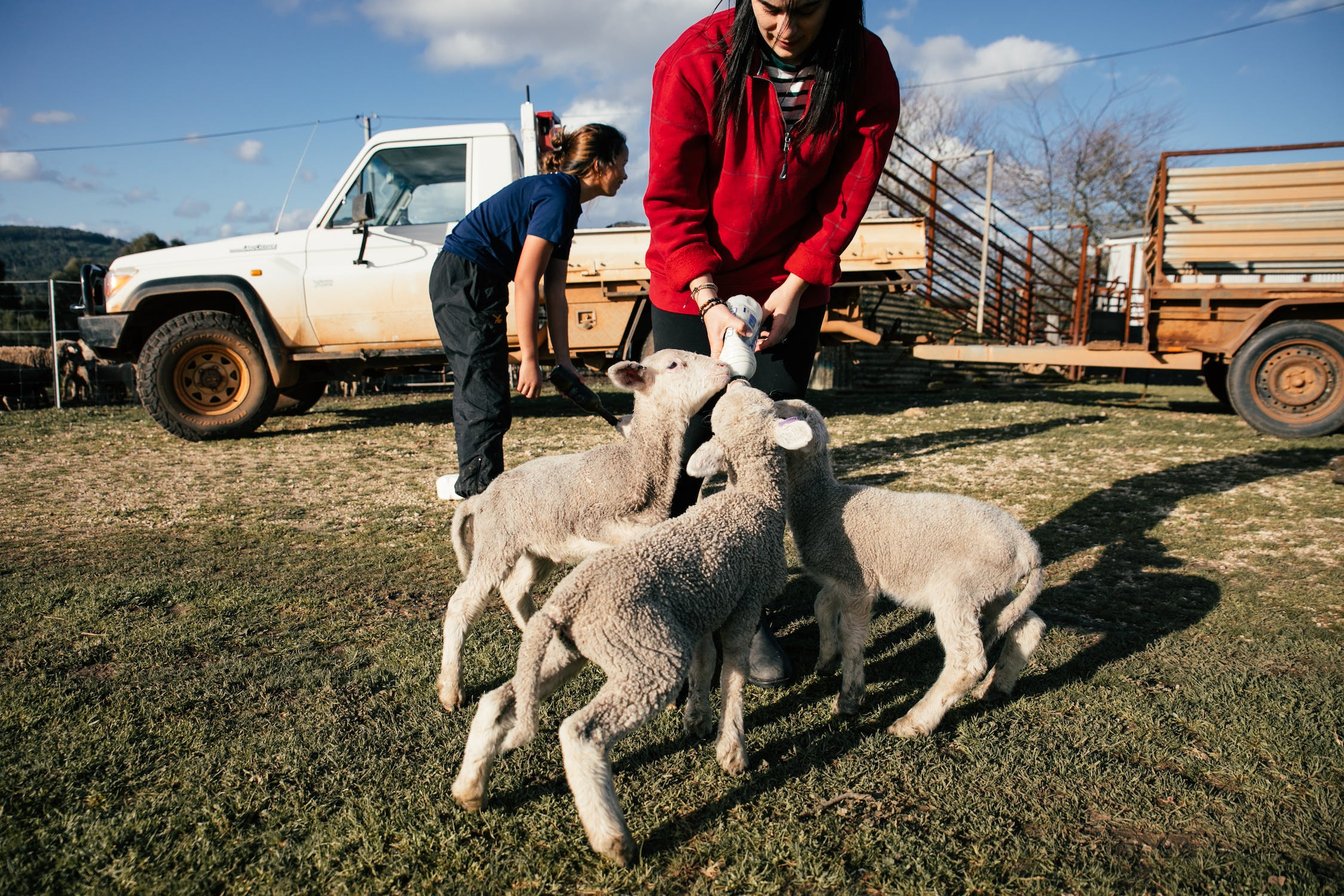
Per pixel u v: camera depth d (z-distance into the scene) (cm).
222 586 353
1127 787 204
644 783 211
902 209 1352
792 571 386
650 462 276
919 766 217
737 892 169
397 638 298
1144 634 304
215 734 228
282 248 738
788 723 245
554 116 786
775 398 316
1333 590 346
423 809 194
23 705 241
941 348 981
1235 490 527
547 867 175
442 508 495
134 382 1128
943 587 241
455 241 366
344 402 1091
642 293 766
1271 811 193
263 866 174
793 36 244
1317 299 724
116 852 177
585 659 219
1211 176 802
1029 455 651
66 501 513
